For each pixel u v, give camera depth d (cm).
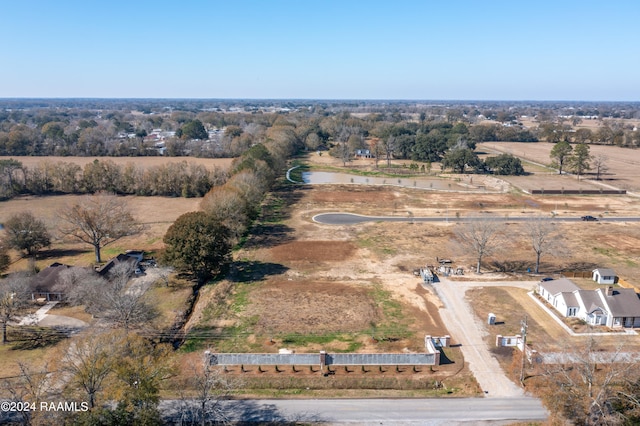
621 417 3350
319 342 5294
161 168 12862
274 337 5384
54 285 6166
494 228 8056
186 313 6059
